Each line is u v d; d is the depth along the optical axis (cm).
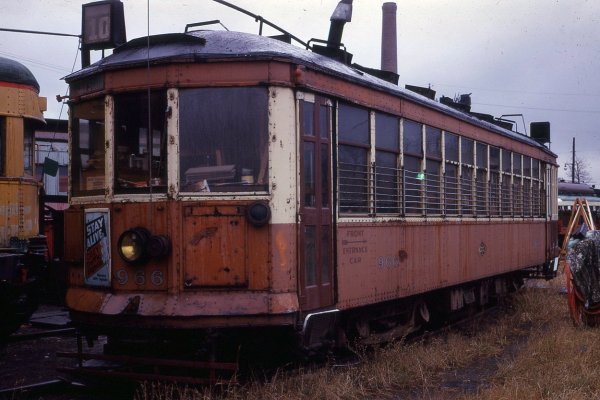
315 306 679
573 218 2425
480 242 1189
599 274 1094
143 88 652
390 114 856
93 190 693
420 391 705
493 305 1448
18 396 675
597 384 693
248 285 631
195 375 657
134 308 629
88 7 747
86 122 704
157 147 649
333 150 721
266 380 639
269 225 634
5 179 1016
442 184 1025
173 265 632
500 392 649
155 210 643
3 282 930
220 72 642
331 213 716
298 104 659
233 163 641
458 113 1091
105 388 693
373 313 869
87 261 684
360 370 747
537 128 1767
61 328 1127
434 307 1116
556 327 1072
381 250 824
